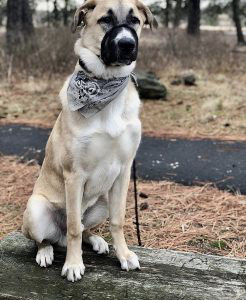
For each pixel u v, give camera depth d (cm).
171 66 559
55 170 141
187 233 187
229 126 355
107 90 127
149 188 236
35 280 128
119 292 123
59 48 541
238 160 281
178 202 218
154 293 123
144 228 192
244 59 630
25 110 405
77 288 125
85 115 127
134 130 134
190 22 781
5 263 137
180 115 386
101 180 137
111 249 149
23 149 304
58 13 982
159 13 1006
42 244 142
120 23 129
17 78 498
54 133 140
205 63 570
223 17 1509
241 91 457
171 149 305
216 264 138
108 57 124
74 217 132
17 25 663
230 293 123
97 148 130
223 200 220
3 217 203
